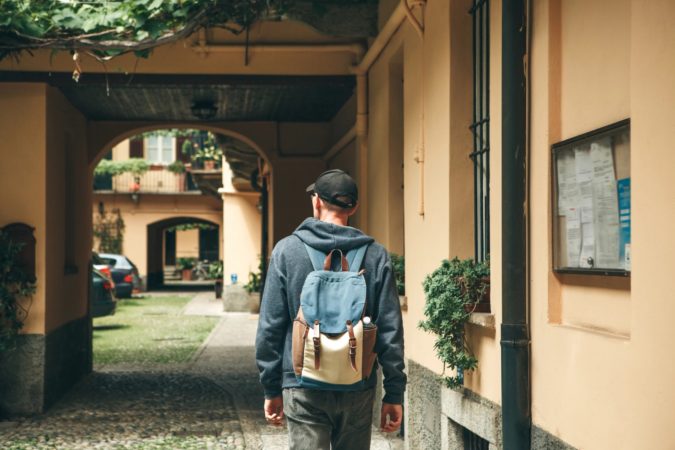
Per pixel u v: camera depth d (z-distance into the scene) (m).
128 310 24.62
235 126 13.18
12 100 8.74
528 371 3.88
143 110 11.57
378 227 8.13
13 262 8.38
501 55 4.24
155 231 40.22
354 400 3.29
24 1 6.43
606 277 3.29
